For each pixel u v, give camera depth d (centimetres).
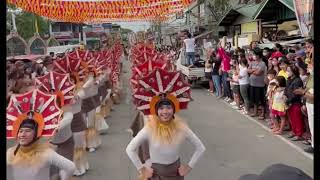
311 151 861
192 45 2311
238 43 2595
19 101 418
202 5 4525
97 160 852
